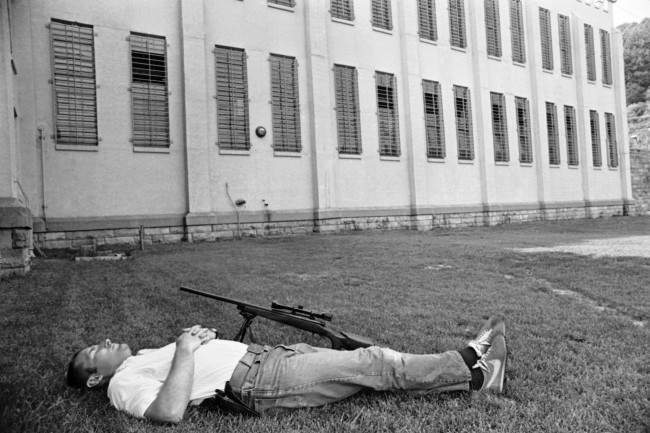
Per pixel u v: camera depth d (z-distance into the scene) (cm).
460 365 296
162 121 1623
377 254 1171
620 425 273
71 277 865
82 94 1494
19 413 280
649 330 484
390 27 2216
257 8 1836
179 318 542
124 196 1540
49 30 1445
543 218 2745
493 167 2534
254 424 271
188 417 281
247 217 1750
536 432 263
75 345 443
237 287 742
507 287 731
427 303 622
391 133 2195
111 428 269
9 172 912
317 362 290
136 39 1588
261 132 1798
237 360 297
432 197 2277
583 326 495
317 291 716
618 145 3328
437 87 2352
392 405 291
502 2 2669
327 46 1998
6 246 874
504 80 2638
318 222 1895
